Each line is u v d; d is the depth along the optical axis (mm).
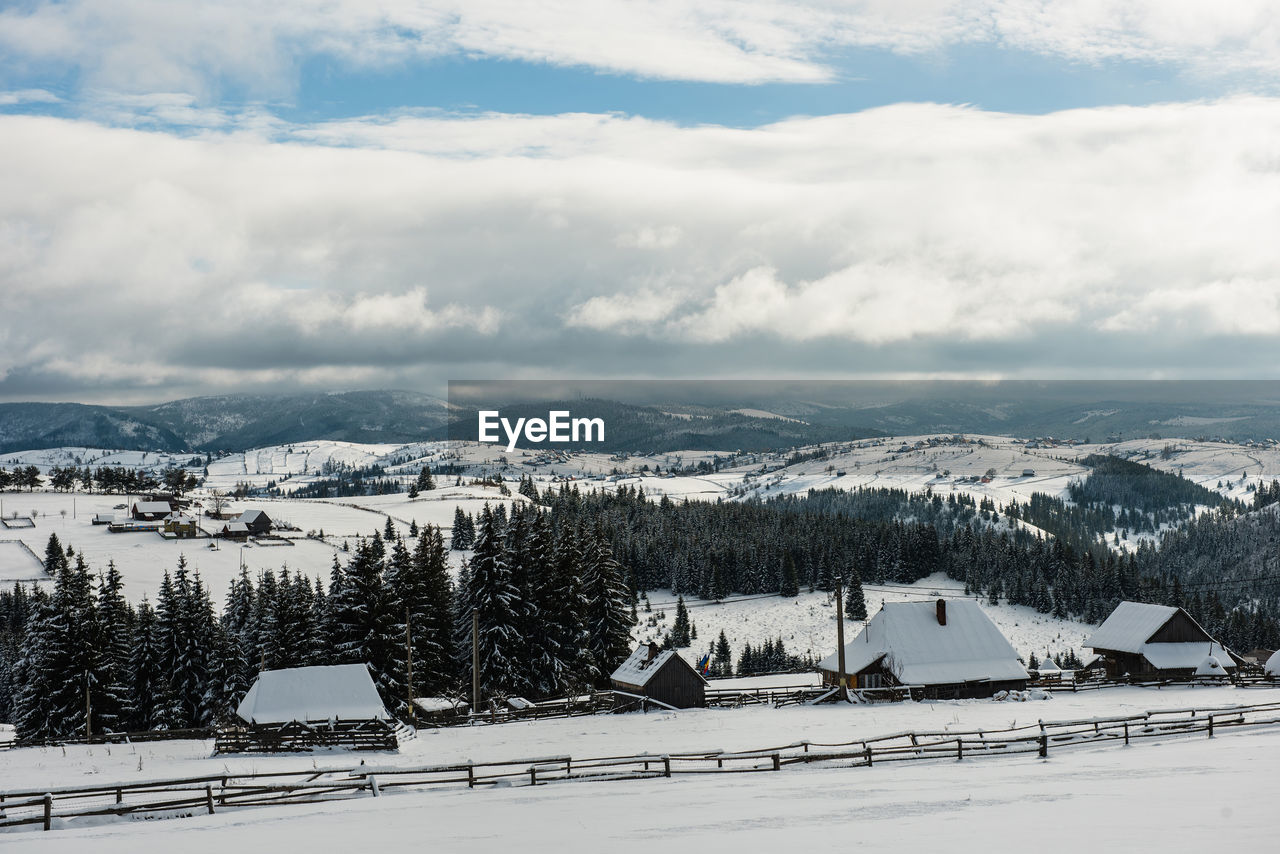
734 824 24688
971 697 62875
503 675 69375
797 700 62625
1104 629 73562
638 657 66375
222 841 25281
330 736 46875
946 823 23172
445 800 31516
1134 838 19906
